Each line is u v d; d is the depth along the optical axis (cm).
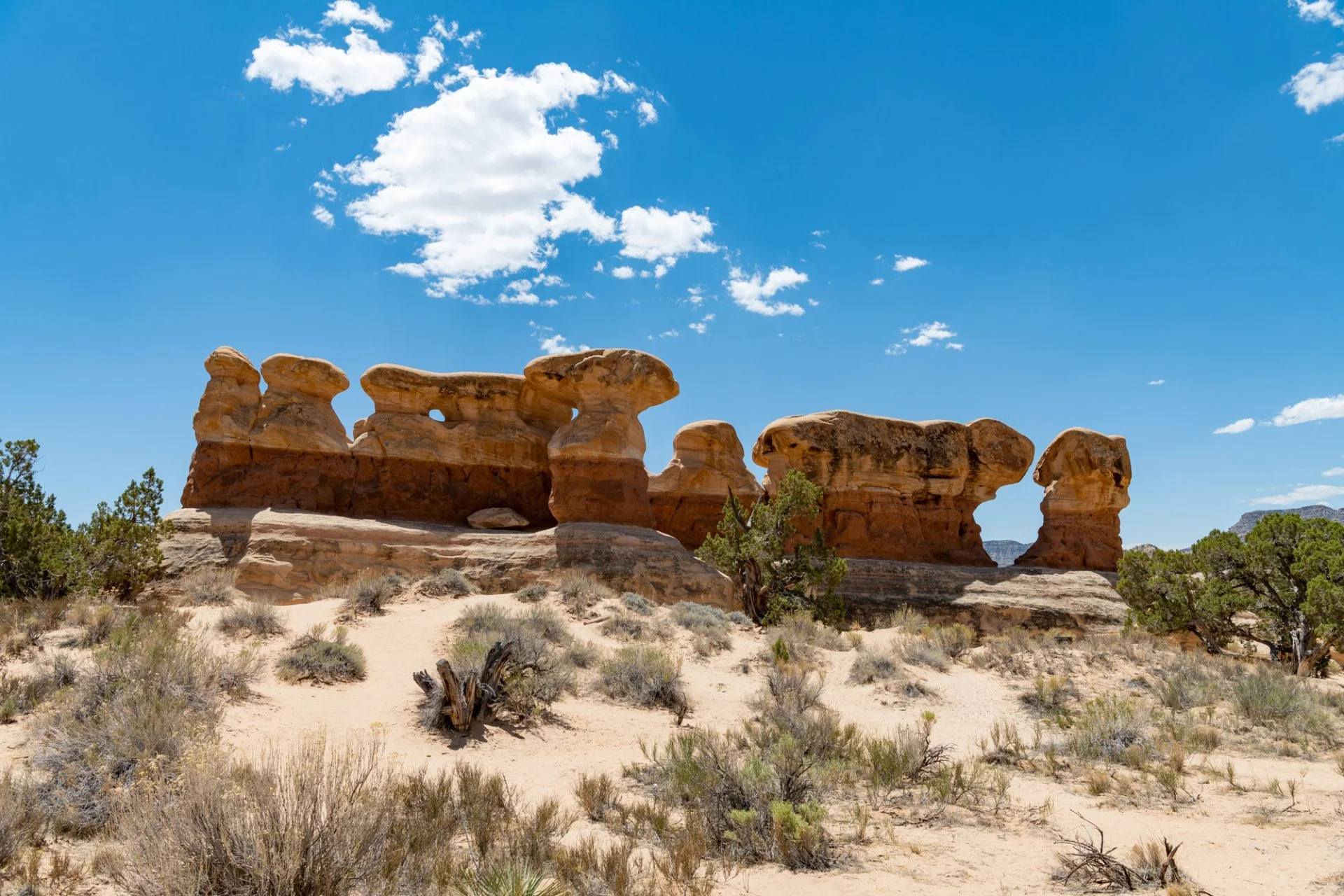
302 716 1355
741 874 805
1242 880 772
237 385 3472
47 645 1569
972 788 1141
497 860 735
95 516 2462
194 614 2053
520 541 3147
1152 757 1316
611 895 708
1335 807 1026
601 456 3394
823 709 1670
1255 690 1680
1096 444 3862
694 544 3931
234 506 3259
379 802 797
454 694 1358
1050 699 1770
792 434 3722
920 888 766
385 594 2342
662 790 1082
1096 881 780
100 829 814
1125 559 2928
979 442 3969
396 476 3531
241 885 620
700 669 1967
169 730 1016
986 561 3909
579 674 1762
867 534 3691
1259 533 2631
